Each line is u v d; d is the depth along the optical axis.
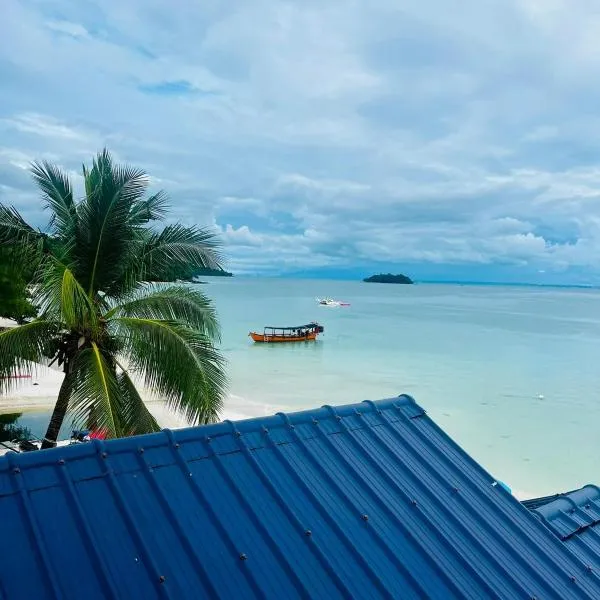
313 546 5.21
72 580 4.22
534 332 84.12
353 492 6.02
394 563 5.38
